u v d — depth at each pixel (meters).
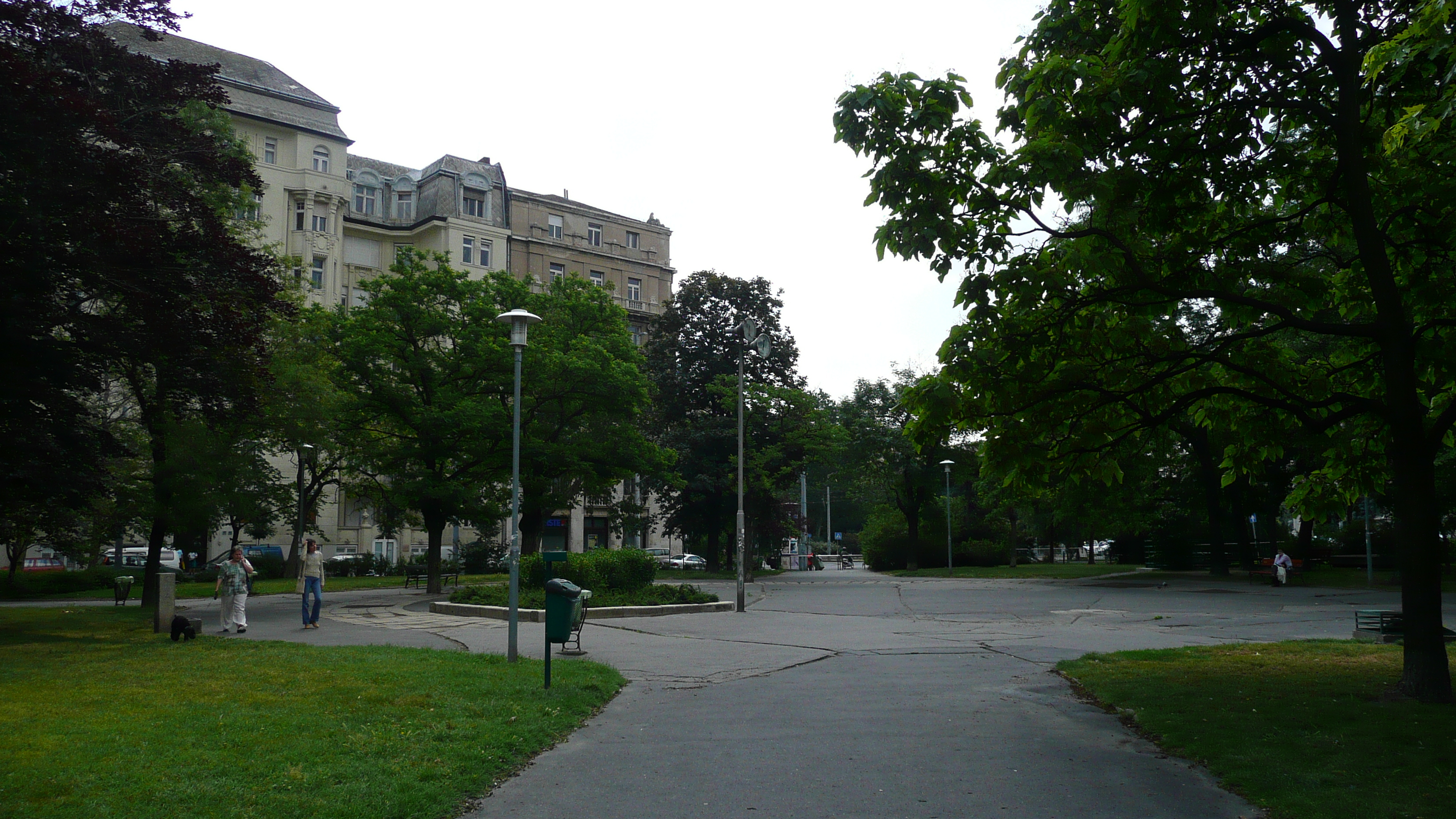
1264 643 16.03
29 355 16.47
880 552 61.72
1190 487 44.53
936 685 12.15
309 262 62.03
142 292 16.72
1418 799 6.30
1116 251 10.52
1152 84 9.92
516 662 13.16
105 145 18.16
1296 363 12.82
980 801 6.69
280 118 61.72
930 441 11.12
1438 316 11.15
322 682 10.86
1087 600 30.22
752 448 47.56
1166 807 6.51
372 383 35.03
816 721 9.73
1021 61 11.02
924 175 10.09
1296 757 7.51
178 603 29.00
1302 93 10.92
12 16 16.66
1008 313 10.67
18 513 20.22
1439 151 8.20
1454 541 39.59
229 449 26.73
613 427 39.28
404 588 38.19
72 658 13.23
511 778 7.39
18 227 15.28
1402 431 9.88
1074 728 9.29
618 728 9.37
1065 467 11.85
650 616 23.27
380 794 6.44
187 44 61.28
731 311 55.75
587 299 40.88
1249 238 11.57
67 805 5.85
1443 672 9.69
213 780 6.57
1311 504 12.89
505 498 40.84
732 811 6.48
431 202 69.00
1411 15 9.84
